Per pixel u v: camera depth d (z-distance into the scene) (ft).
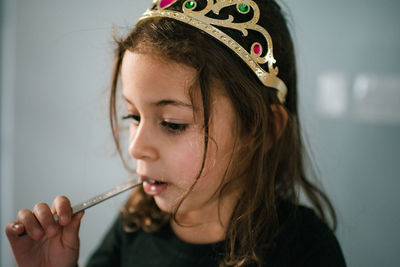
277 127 1.77
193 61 1.38
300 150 2.06
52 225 1.42
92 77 3.21
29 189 3.39
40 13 3.17
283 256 1.73
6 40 3.37
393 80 2.89
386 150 2.97
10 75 3.33
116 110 2.04
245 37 1.52
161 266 1.88
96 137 3.28
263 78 1.56
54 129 3.33
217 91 1.45
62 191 3.41
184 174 1.48
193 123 1.42
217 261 1.73
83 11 3.13
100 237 3.46
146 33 1.46
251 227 1.72
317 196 2.36
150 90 1.38
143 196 2.21
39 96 3.28
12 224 1.47
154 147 1.46
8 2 3.29
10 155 3.40
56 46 3.21
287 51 1.81
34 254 1.60
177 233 1.94
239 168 1.63
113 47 1.95
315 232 1.82
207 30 1.45
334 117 3.01
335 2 2.91
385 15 2.86
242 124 1.56
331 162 3.01
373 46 2.91
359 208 3.04
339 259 1.74
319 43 2.97
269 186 1.81
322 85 2.99
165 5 1.56
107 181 3.38
